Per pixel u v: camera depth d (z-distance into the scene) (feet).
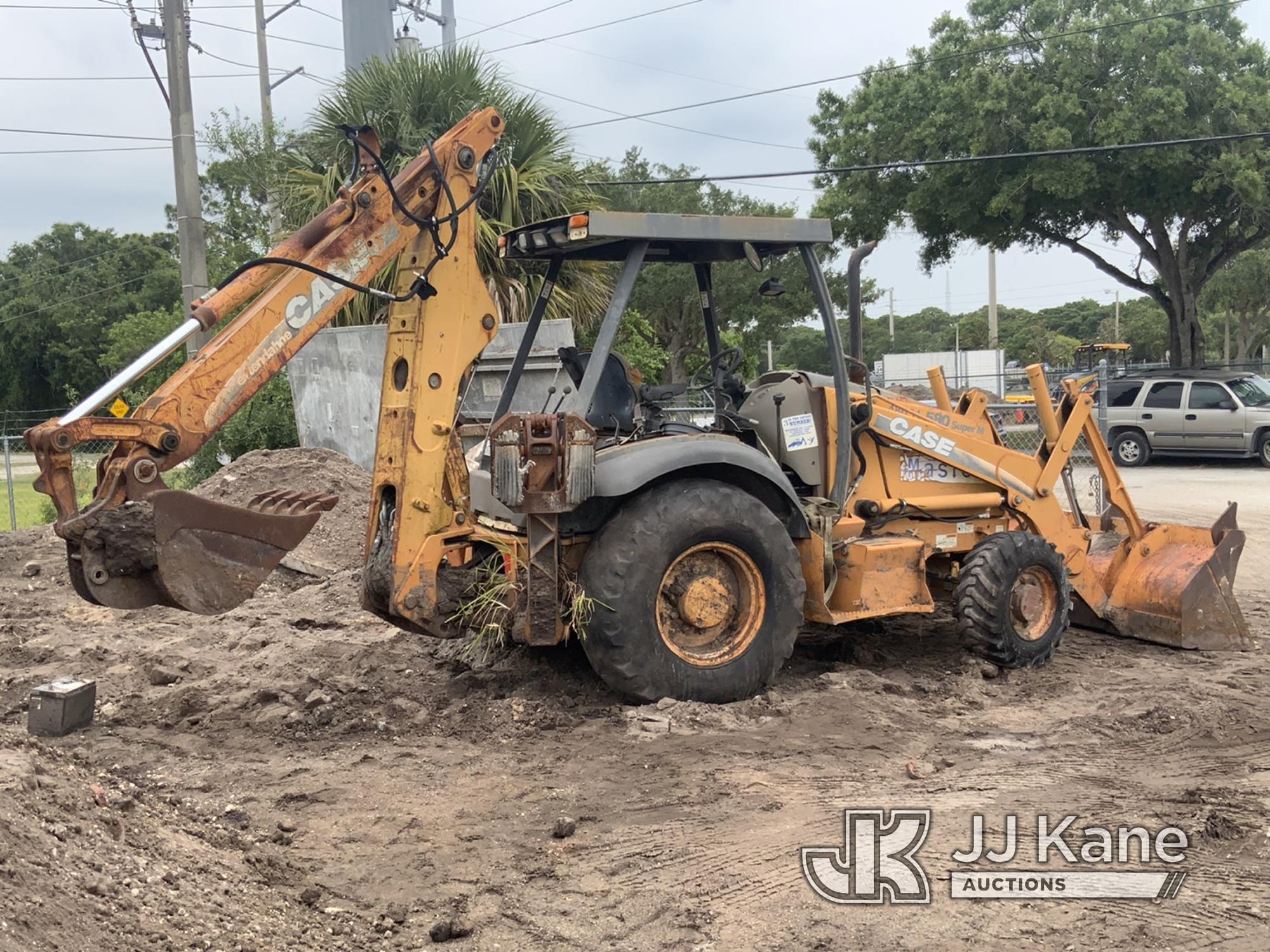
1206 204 68.69
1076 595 24.26
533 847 13.38
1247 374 66.59
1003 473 22.65
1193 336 76.69
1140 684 20.13
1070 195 66.28
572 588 17.66
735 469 18.89
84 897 10.06
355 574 27.89
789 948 10.96
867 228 76.79
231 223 67.41
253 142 61.11
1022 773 15.74
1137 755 16.53
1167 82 65.46
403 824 14.12
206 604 15.26
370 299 44.73
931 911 11.67
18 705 19.53
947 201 72.23
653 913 11.71
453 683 19.44
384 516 18.35
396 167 43.16
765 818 14.10
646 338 74.59
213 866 12.14
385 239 17.39
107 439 14.78
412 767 16.11
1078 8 68.23
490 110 18.51
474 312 18.31
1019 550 21.07
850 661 21.66
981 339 258.16
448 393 18.06
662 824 13.96
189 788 15.33
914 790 15.05
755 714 18.03
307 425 47.11
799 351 150.71
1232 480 57.41
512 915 11.73
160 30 49.08
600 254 20.72
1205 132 64.80
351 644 21.90
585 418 17.87
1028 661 21.24
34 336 153.99
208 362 15.62
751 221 19.19
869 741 16.90
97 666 22.06
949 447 22.08
